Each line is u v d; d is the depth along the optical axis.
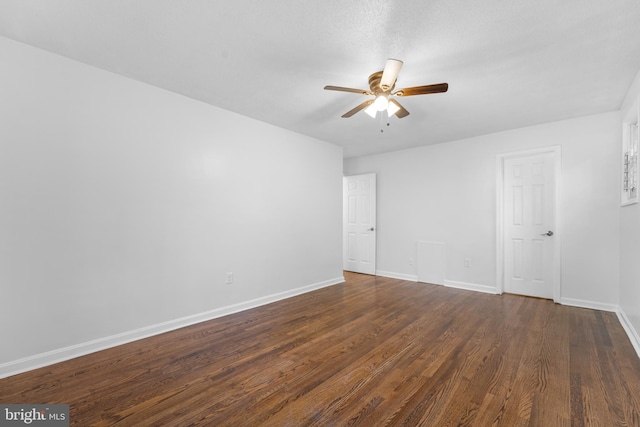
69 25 1.84
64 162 2.19
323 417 1.55
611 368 2.03
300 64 2.27
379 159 5.34
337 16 1.72
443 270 4.54
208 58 2.21
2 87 1.96
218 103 3.07
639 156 2.30
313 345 2.42
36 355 2.05
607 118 3.27
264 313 3.25
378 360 2.17
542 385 1.83
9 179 1.97
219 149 3.17
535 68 2.28
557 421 1.51
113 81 2.44
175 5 1.65
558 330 2.72
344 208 5.86
